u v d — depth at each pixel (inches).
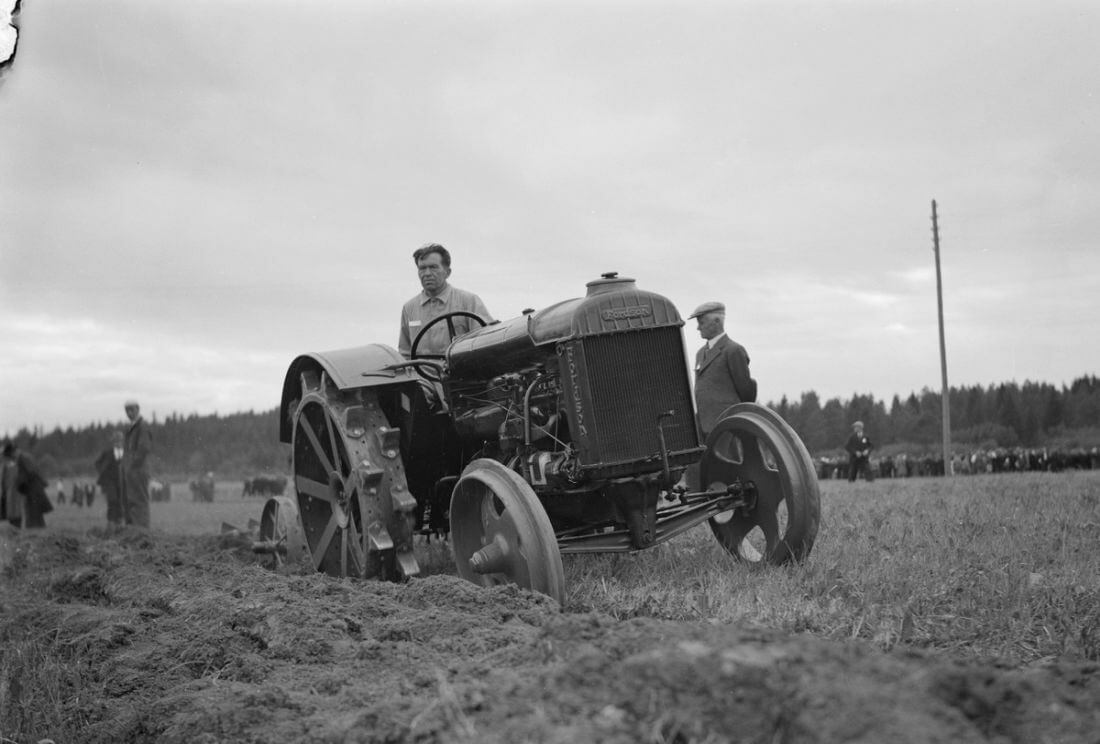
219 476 2896.2
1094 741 84.9
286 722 125.6
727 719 85.1
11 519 722.2
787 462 235.5
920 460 1279.5
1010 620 170.6
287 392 304.2
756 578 220.5
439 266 298.7
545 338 221.6
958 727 82.9
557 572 196.7
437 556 307.7
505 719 95.3
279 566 302.2
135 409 604.7
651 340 218.4
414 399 263.4
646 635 108.0
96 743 152.3
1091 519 306.8
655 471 217.0
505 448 235.1
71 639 212.5
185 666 177.5
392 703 112.8
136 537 424.5
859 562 232.5
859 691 85.0
